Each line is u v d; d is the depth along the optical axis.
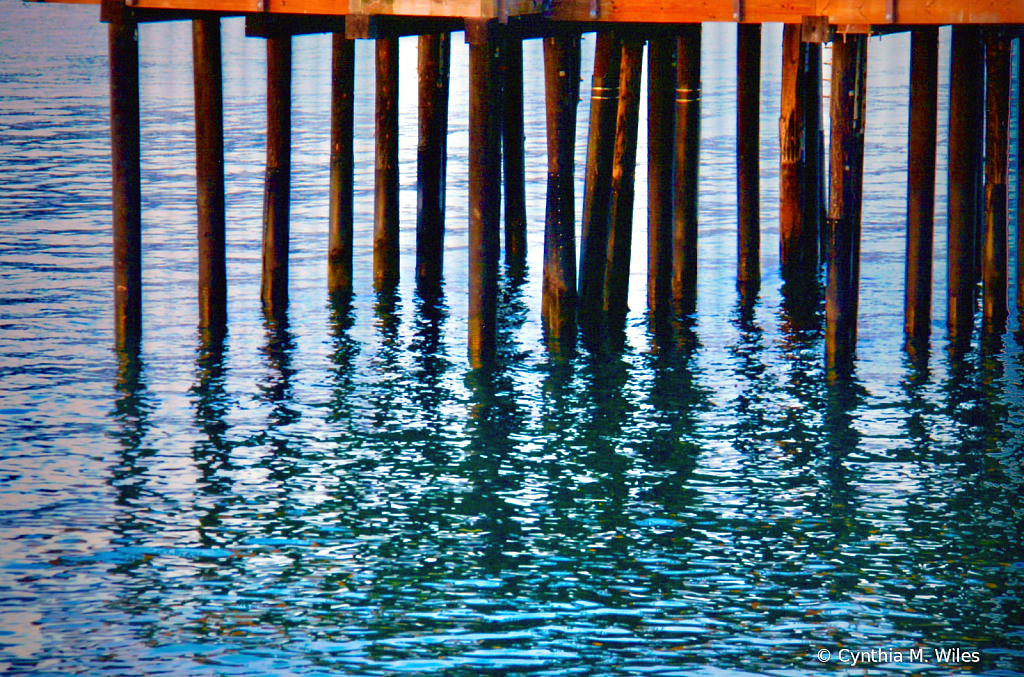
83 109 136.38
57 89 152.25
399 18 52.16
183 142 120.50
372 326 61.47
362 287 68.88
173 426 48.19
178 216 88.44
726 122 130.38
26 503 41.12
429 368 55.19
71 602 35.03
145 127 129.12
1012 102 107.44
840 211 51.62
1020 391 51.12
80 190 94.75
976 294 65.25
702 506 41.59
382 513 40.97
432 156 67.94
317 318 62.72
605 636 33.69
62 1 55.00
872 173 99.12
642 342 58.59
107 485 42.75
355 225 86.50
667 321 61.78
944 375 53.12
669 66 59.22
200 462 44.84
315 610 34.91
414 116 139.12
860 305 64.06
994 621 34.34
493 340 54.88
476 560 37.91
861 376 53.31
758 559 37.91
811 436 47.22
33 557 37.50
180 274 72.12
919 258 56.41
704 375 54.12
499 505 41.69
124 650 32.75
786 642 33.34
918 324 57.25
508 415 49.69
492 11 47.78
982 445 46.00
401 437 47.38
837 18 47.31
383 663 32.31
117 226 56.53
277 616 34.56
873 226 82.19
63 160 107.00
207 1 52.12
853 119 50.31
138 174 56.28
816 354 56.66
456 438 47.41
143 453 45.56
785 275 70.62
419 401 51.16
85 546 38.28
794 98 67.88
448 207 92.06
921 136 54.66
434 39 66.69
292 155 111.88
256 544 38.69
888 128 119.62
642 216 87.50
